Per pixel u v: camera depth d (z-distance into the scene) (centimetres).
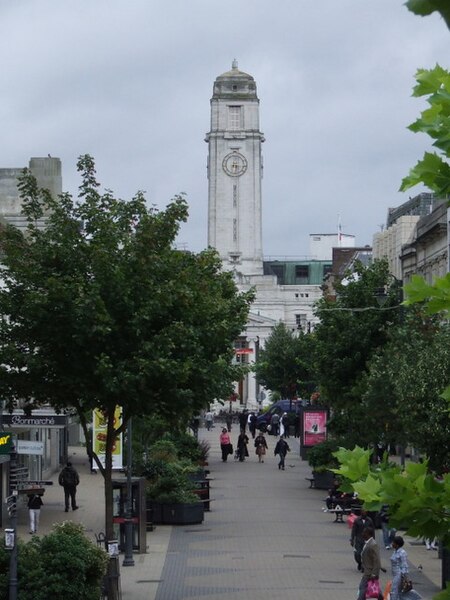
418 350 4678
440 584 3503
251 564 3947
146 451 5688
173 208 3456
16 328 3384
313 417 8569
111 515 3291
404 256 9281
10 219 7481
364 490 863
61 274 3397
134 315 3269
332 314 6322
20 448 3597
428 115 775
